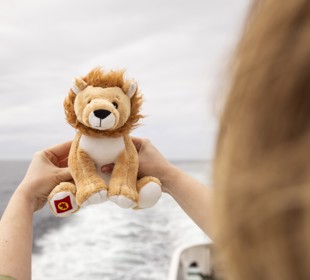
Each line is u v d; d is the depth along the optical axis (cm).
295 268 23
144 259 763
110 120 144
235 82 29
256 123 27
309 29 24
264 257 25
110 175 154
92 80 154
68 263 754
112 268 722
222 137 31
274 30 26
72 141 158
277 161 25
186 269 445
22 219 127
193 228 962
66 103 155
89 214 1134
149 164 157
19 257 115
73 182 150
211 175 33
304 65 24
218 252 30
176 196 153
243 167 27
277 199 24
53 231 959
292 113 25
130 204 144
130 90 154
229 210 28
